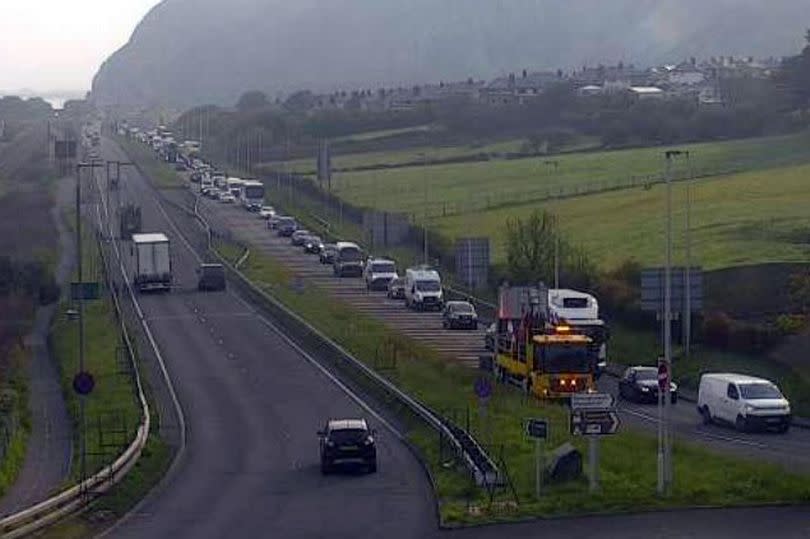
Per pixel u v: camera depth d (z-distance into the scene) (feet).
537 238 402.52
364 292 474.49
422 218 562.25
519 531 152.46
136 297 452.76
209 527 160.25
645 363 325.62
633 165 650.84
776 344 305.53
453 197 618.44
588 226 480.23
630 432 229.04
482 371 304.30
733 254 388.37
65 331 376.89
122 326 360.48
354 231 610.24
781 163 594.24
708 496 170.19
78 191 314.76
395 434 229.86
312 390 278.67
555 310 306.96
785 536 147.74
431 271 436.35
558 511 162.50
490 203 587.68
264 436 229.04
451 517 160.04
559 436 215.31
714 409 252.83
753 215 455.63
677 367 312.91
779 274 358.84
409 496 177.68
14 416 250.37
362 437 195.62
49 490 195.21
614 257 410.11
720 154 643.86
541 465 182.39
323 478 192.65
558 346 267.39
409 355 317.22
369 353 317.83
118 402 265.34
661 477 173.06
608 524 155.94
